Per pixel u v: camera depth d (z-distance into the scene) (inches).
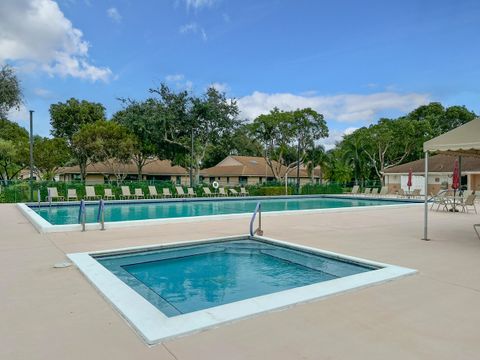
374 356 120.3
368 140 1519.4
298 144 1393.9
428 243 330.3
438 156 1402.6
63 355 119.6
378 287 194.9
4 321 147.4
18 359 117.0
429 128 1537.9
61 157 1389.0
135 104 1240.8
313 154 1467.8
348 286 190.2
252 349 124.3
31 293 182.2
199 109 1230.3
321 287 188.4
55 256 267.4
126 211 744.3
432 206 732.0
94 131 1144.8
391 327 143.3
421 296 180.4
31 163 838.5
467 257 269.7
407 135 1507.1
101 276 206.4
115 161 1291.8
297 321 147.9
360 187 1411.2
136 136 1208.2
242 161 1895.9
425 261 256.7
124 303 163.3
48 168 1425.9
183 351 122.5
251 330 138.9
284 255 321.7
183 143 1283.2
